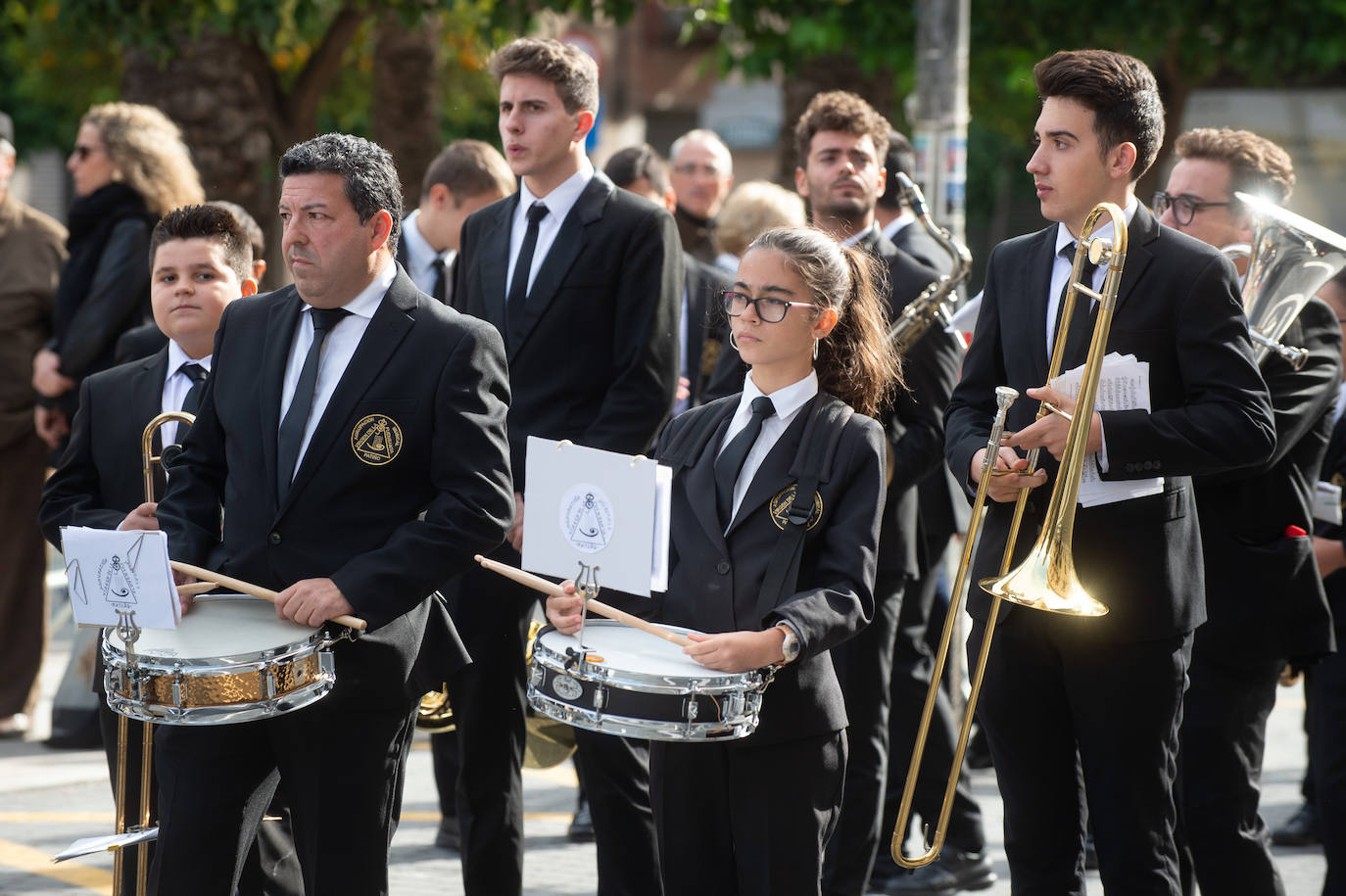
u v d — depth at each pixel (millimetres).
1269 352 8539
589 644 6859
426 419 7184
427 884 10586
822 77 21562
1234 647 8688
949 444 7938
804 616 6641
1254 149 9156
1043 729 7680
